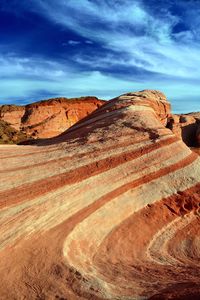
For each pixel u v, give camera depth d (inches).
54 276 467.5
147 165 831.7
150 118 1023.6
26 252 518.0
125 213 716.7
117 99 1195.9
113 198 725.9
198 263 607.8
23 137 2186.3
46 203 645.3
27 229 567.5
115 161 817.5
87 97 3078.2
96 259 563.5
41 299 418.9
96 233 632.4
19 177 730.2
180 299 357.4
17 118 2854.3
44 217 608.7
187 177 848.9
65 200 668.1
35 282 454.9
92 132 968.3
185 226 752.3
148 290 435.5
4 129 2214.6
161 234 706.2
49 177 737.6
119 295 423.5
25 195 659.4
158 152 871.1
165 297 376.8
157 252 642.2
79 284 448.1
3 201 629.0
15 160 824.3
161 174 831.7
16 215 594.9
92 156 829.8
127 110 1062.4
